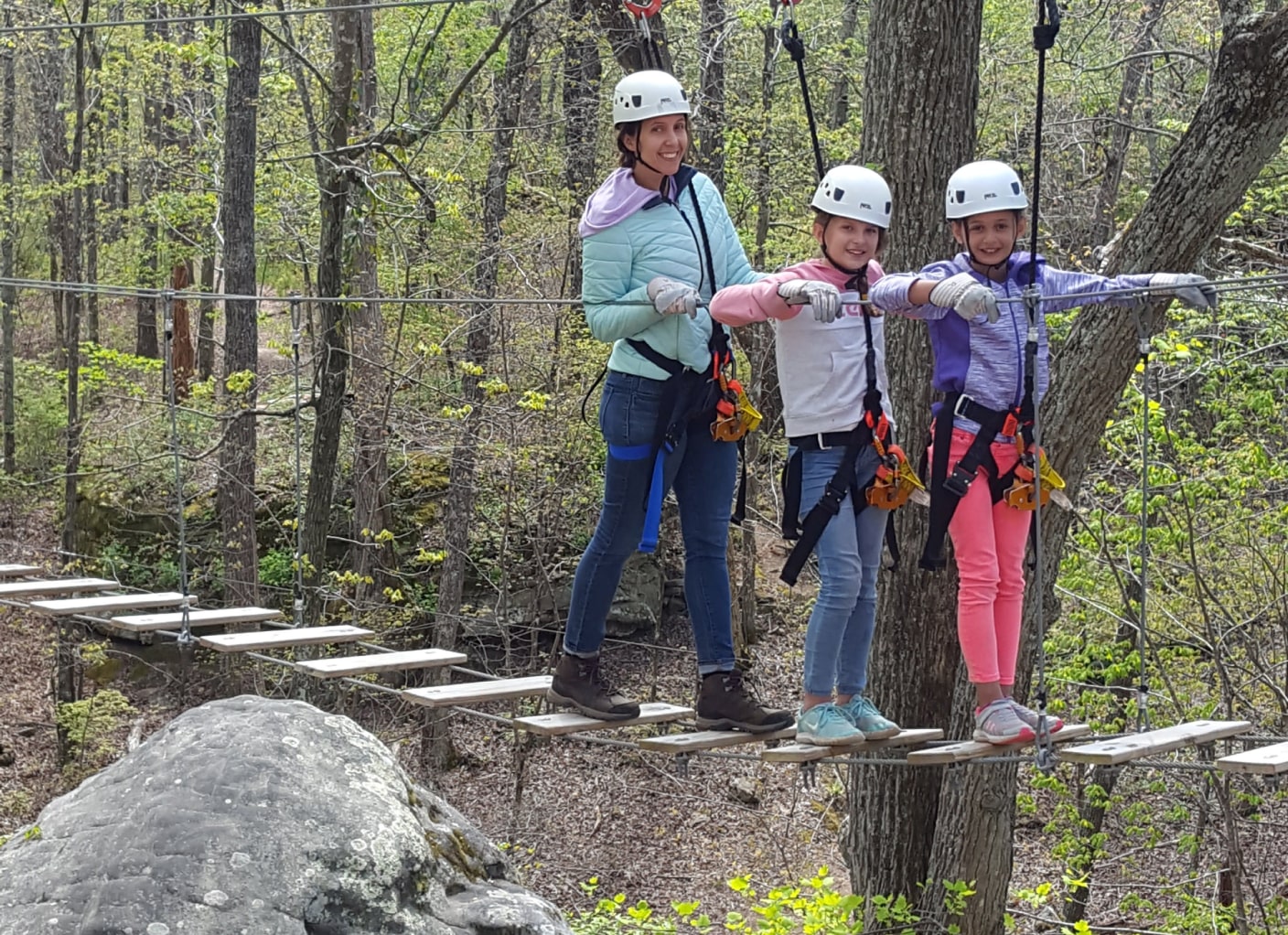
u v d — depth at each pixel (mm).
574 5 15000
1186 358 8812
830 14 20625
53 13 17688
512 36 14789
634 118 4012
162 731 4312
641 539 4105
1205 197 6551
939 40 7293
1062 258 13508
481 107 16016
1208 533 10438
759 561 20578
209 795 3844
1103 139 16359
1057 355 7074
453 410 13328
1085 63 15320
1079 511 10242
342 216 12570
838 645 4129
